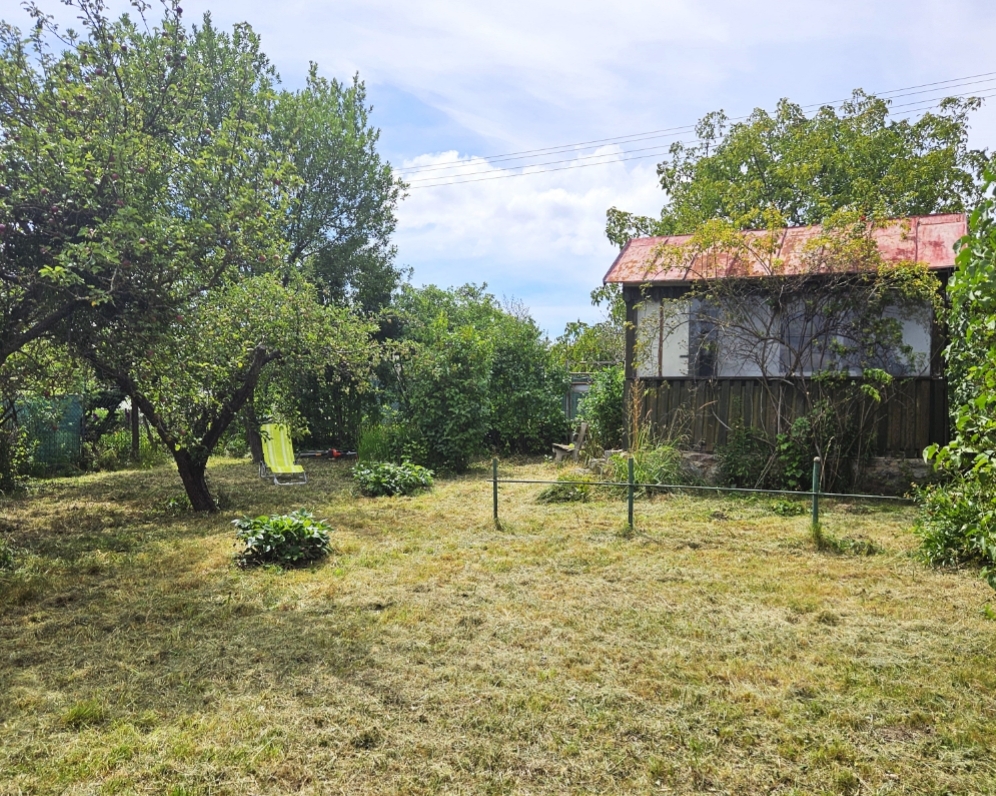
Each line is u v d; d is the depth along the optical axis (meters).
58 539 8.06
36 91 6.00
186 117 7.32
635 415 11.30
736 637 4.73
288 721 3.62
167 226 6.27
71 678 4.14
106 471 14.84
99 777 3.13
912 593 5.64
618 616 5.17
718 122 20.72
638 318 11.64
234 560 6.84
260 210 6.90
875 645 4.57
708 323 11.05
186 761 3.25
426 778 3.12
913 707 3.71
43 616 5.29
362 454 14.98
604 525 8.26
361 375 11.45
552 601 5.53
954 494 6.65
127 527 8.82
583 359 17.55
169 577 6.35
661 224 19.88
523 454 16.95
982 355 6.04
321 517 9.24
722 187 18.34
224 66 15.43
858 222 10.16
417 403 14.10
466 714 3.68
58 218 5.85
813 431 9.96
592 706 3.76
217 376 9.03
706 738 3.43
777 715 3.66
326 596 5.73
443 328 15.30
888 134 18.30
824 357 10.41
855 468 9.91
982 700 3.79
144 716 3.66
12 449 11.89
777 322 10.59
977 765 3.19
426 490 11.59
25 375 7.12
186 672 4.23
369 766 3.21
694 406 10.97
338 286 19.20
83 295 6.01
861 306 10.08
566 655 4.45
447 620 5.11
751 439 10.45
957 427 4.39
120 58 6.97
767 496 9.77
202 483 9.98
